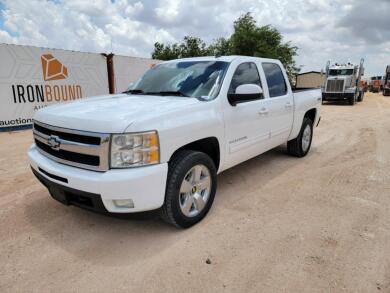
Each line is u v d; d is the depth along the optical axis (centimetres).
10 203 384
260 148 452
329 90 2191
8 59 955
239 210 365
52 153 303
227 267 259
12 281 242
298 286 236
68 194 289
